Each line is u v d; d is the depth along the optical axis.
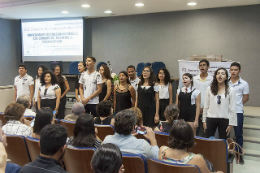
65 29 8.01
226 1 5.80
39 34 8.22
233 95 3.15
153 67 7.00
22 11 6.99
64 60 8.11
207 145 2.45
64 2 5.82
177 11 7.05
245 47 6.26
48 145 1.40
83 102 4.26
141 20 7.56
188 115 3.62
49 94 4.38
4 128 2.61
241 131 3.88
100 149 1.26
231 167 2.50
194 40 6.90
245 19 6.21
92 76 4.30
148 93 3.77
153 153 2.04
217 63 4.43
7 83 8.51
